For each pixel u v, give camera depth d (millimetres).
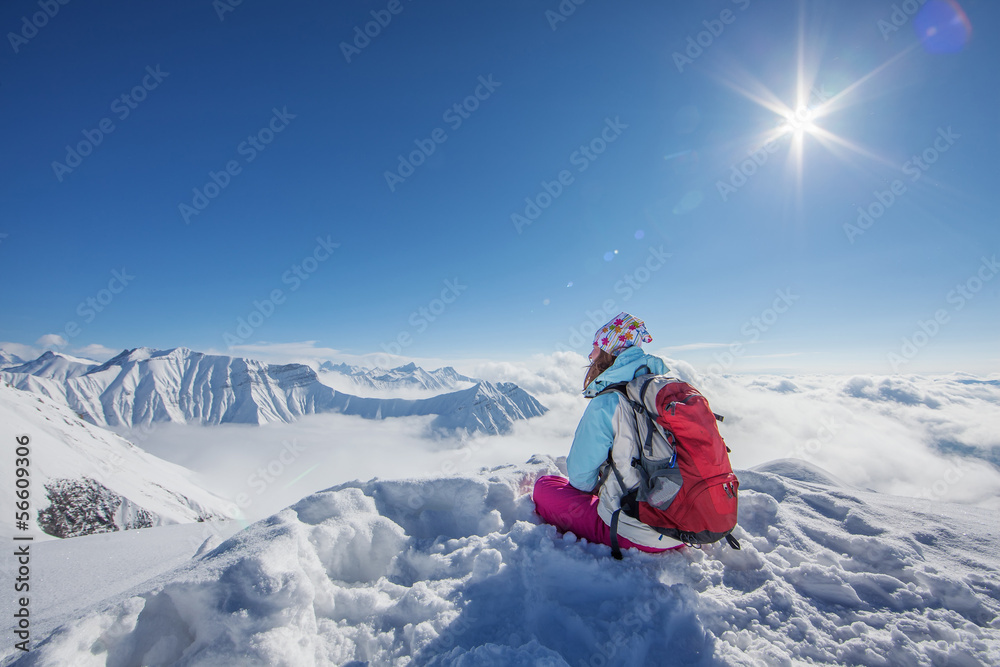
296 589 1906
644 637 1783
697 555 2406
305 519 2723
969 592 2006
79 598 3650
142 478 58844
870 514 3049
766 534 2793
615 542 2320
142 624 1824
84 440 61188
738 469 3934
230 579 1889
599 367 2662
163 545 5582
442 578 2352
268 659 1686
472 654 1621
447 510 3178
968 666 1640
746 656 1693
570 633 1924
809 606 2018
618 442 2281
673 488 2074
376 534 2756
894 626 1874
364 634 1978
